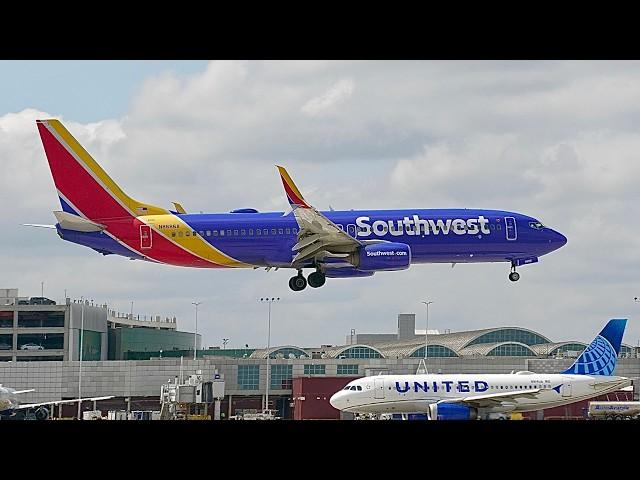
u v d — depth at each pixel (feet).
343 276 538.88
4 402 652.48
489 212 529.45
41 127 531.91
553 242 529.45
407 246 515.91
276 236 522.88
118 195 530.68
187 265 534.37
